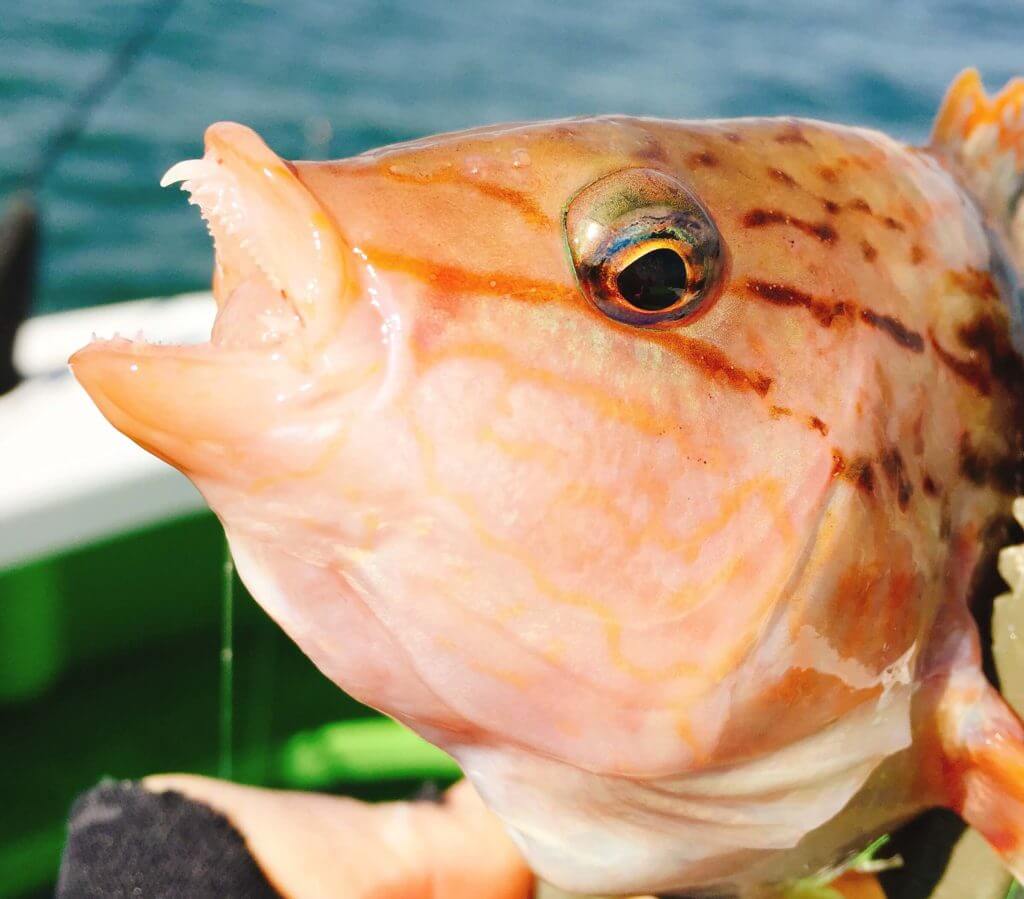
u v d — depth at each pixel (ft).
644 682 0.36
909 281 0.40
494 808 0.41
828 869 0.44
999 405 0.41
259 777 0.92
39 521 0.86
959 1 6.41
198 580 0.97
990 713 0.40
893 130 4.14
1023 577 0.41
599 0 5.90
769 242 0.37
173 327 1.19
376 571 0.34
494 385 0.34
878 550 0.38
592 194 0.35
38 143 3.28
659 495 0.35
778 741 0.38
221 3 4.91
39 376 1.01
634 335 0.35
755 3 6.07
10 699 0.91
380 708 0.39
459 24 5.12
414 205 0.34
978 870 0.43
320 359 0.33
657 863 0.41
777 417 0.36
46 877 0.83
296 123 3.64
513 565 0.34
